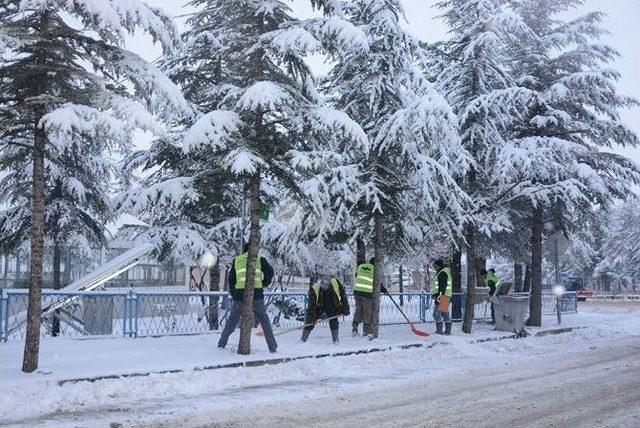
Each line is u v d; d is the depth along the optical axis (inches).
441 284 597.6
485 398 330.6
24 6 324.2
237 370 377.4
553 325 762.8
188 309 552.7
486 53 719.1
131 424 262.2
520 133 780.6
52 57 352.2
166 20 362.9
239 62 454.0
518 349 582.9
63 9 336.2
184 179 528.1
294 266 749.3
